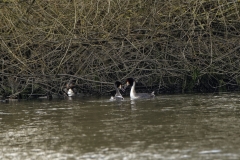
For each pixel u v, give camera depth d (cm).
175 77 8706
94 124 5559
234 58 8600
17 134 5228
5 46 7738
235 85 8781
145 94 7894
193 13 7988
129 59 8394
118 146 4519
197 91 8556
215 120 5538
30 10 8044
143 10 8181
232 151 4191
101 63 8550
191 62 8438
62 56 8225
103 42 8169
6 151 4569
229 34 8444
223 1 8319
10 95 8238
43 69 8006
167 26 8119
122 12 8088
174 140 4650
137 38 8488
